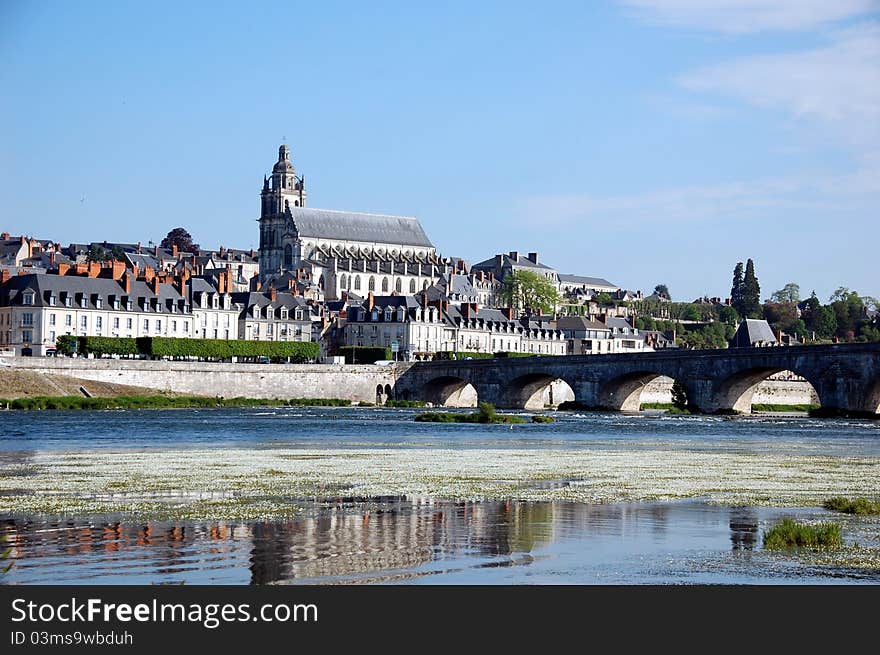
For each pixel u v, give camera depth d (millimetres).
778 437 143250
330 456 101188
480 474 86625
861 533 59562
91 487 74750
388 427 155750
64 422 155375
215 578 48688
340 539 56719
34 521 60500
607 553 54281
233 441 120250
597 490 76812
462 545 55688
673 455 108125
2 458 95188
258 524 60500
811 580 49625
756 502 71125
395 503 69125
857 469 94500
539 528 60406
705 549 55281
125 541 55406
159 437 125438
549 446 119312
